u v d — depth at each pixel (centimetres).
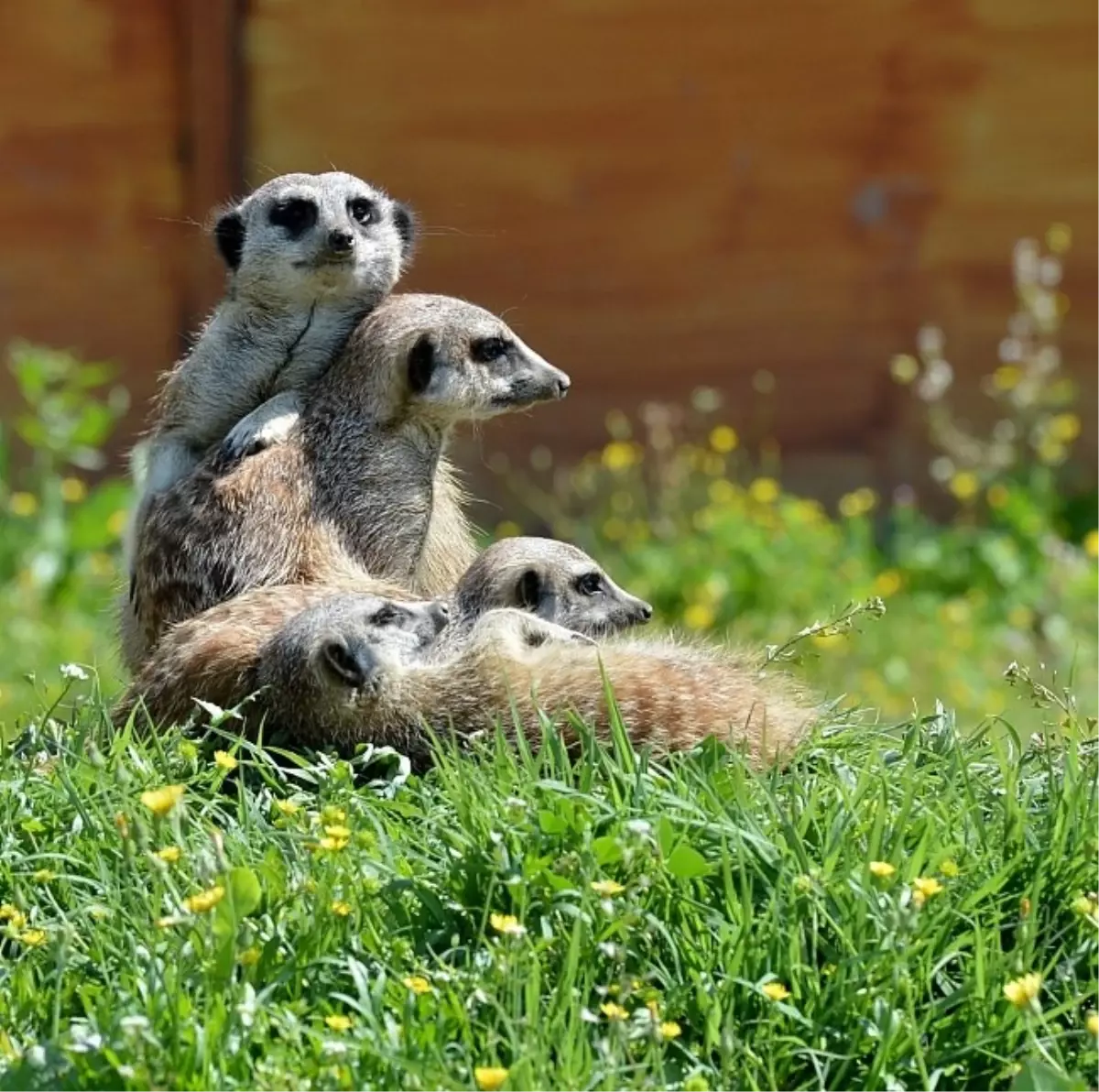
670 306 2236
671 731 857
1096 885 739
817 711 912
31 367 2088
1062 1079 637
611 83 2211
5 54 2192
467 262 2222
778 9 2203
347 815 780
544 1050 640
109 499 2050
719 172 2223
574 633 934
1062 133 2209
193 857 743
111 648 1647
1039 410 2180
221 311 1145
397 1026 659
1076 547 2142
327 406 1070
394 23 2188
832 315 2239
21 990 691
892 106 2214
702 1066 662
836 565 2055
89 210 2214
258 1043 652
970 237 2227
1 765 854
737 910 707
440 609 925
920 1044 675
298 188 1142
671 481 2134
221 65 2169
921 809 776
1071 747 827
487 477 2230
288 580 1020
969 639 1869
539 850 734
